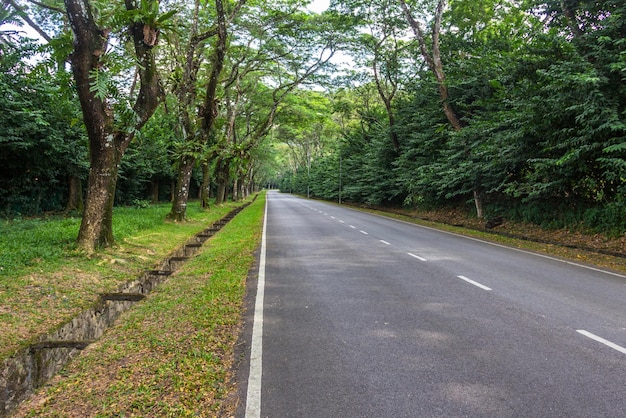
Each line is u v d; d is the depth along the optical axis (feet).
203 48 67.82
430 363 13.73
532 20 65.10
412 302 21.11
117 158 32.91
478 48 70.08
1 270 23.15
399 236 51.21
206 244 43.01
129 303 21.75
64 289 22.04
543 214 54.13
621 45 38.47
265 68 91.50
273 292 23.13
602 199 45.78
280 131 172.35
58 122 52.39
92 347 15.21
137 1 31.40
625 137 36.45
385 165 108.68
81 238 31.01
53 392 11.90
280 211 103.30
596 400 11.30
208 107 57.16
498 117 54.60
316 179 211.61
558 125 43.93
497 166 57.00
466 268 30.42
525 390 11.87
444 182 71.41
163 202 116.37
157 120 75.00
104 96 27.48
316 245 42.39
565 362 13.80
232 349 14.93
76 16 27.12
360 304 20.72
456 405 11.06
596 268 31.60
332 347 15.12
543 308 20.13
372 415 10.59
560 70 39.60
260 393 11.75
